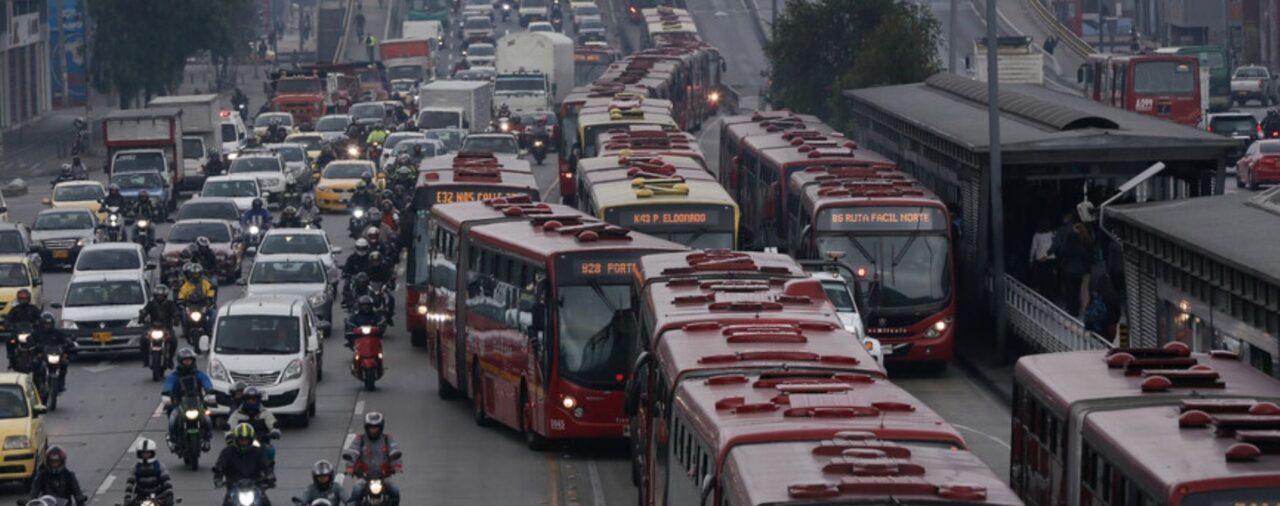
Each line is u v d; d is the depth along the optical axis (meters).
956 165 109.06
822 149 123.00
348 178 184.25
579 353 78.06
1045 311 95.94
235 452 66.62
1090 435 49.91
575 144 165.38
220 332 88.38
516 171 118.50
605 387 77.94
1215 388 52.16
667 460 55.50
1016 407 58.75
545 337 78.31
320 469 63.19
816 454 42.12
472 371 89.00
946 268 100.25
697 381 52.91
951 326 99.88
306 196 166.38
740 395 49.62
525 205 94.94
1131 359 54.81
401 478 76.50
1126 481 46.03
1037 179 103.25
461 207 98.12
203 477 77.44
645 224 94.69
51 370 93.19
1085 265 98.31
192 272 108.50
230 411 84.25
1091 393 52.31
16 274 119.94
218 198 150.88
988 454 81.19
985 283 103.81
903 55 189.38
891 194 101.38
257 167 185.88
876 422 45.31
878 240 100.19
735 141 144.88
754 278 69.50
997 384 97.19
